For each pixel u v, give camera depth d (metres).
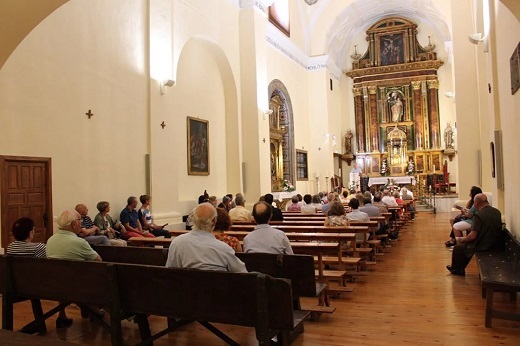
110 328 3.70
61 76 7.74
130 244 7.07
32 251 4.52
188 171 12.01
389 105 25.41
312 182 21.50
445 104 24.36
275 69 17.61
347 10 21.70
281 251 4.55
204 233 3.64
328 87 22.02
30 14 5.97
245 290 3.07
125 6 9.35
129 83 9.41
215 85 13.73
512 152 6.27
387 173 24.69
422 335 4.29
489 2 7.76
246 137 14.38
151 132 9.93
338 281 6.50
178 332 4.49
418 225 14.95
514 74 5.64
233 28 14.11
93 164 8.38
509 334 4.29
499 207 7.58
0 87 6.67
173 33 10.94
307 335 4.33
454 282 6.56
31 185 7.14
